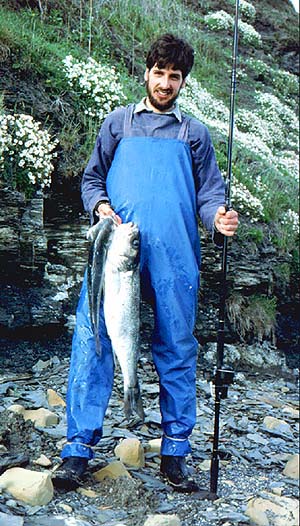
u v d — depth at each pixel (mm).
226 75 12883
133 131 3674
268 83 14305
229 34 14359
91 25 9375
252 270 7250
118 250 3416
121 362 3492
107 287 3465
